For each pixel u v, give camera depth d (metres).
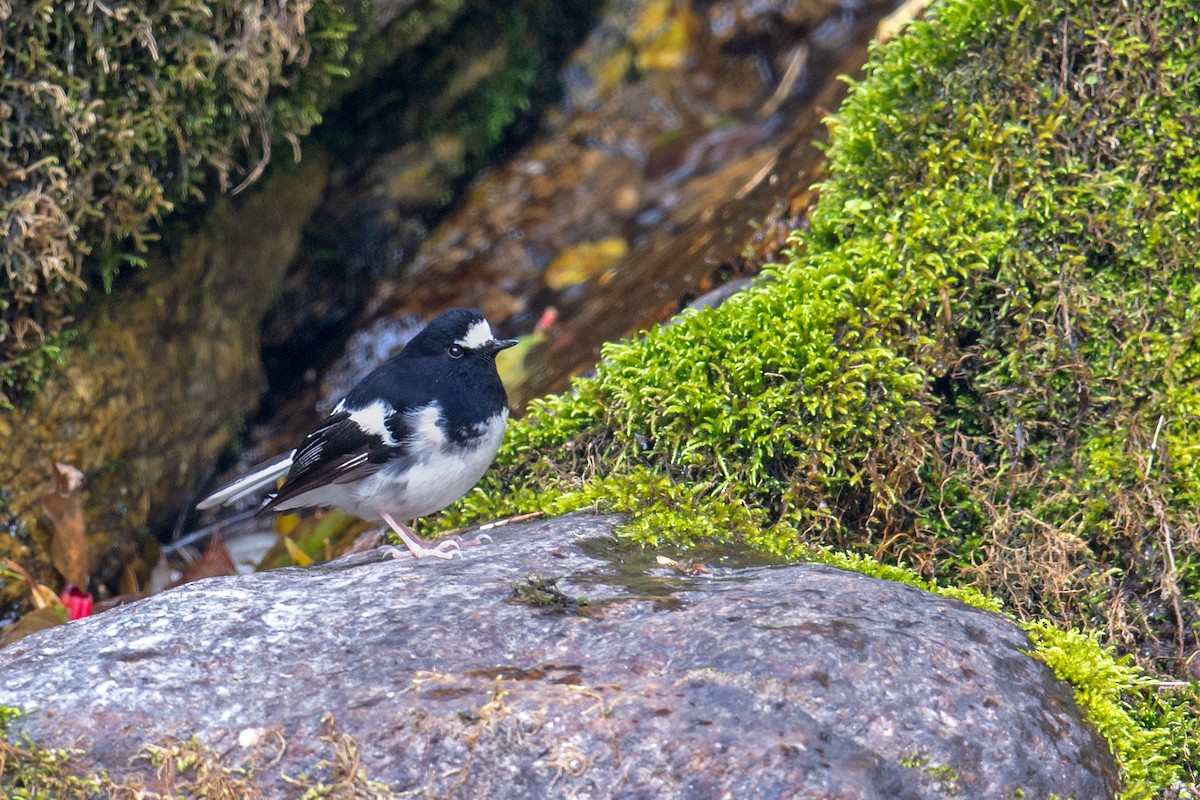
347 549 7.23
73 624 4.56
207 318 8.42
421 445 5.74
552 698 3.88
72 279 6.89
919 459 5.89
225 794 3.78
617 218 9.92
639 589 4.68
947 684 4.04
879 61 7.47
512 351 8.66
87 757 3.87
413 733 3.83
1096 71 6.13
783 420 5.93
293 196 8.95
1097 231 6.10
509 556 5.07
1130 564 5.78
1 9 6.31
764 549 5.35
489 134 10.27
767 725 3.78
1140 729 4.60
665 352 6.14
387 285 9.89
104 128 6.77
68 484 7.20
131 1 6.59
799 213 7.34
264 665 4.19
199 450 8.58
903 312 6.05
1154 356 5.92
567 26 10.75
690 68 10.77
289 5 7.01
